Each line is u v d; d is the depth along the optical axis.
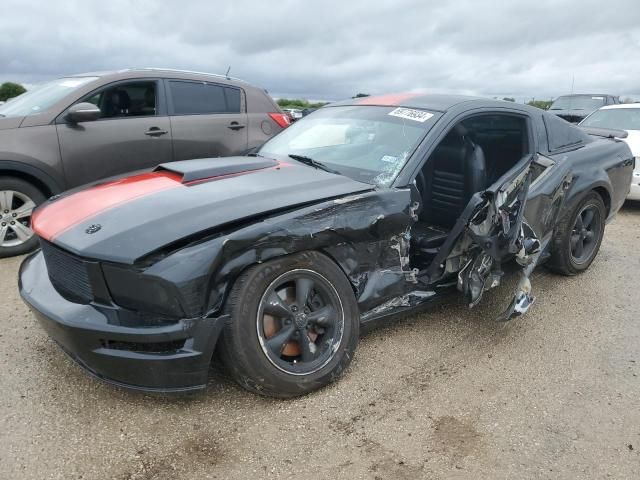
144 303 2.39
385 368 3.12
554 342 3.54
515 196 3.25
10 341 3.32
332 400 2.79
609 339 3.61
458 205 3.86
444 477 2.28
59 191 5.11
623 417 2.75
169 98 5.92
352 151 3.56
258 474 2.26
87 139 5.25
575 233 4.54
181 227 2.47
